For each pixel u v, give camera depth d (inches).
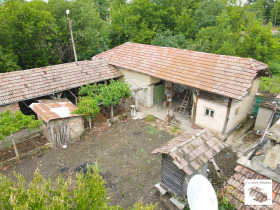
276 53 919.7
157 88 750.5
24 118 477.7
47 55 916.6
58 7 918.4
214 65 601.3
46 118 500.7
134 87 768.3
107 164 488.1
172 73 640.4
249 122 660.1
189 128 628.1
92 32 982.4
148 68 697.0
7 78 601.0
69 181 222.2
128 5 1414.9
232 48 955.3
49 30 877.2
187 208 362.0
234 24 1309.1
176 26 1430.9
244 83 514.6
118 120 663.8
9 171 457.1
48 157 506.0
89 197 215.3
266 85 798.5
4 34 768.9
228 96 503.5
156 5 1357.0
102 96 613.6
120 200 398.9
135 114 692.7
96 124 636.1
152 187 427.5
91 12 993.5
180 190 364.2
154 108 746.2
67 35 941.8
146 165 485.7
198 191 267.9
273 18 2236.7
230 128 591.8
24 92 593.6
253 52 921.5
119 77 805.2
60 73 679.7
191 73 611.2
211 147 372.5
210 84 552.7
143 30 1285.7
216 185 429.7
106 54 856.9
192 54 682.2
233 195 297.1
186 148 353.1
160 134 601.3
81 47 999.6
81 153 523.2
